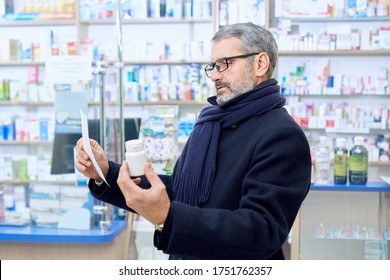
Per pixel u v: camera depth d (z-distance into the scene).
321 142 2.96
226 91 1.43
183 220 1.10
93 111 2.43
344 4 4.04
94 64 2.33
